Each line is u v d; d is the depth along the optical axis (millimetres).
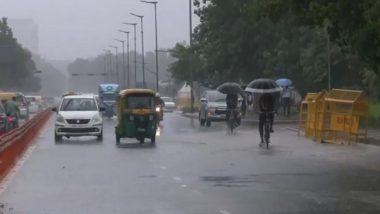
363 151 25016
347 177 17734
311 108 32875
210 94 50125
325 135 30016
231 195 14891
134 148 28281
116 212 13031
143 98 31469
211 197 14648
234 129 39719
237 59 67625
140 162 22359
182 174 18875
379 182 16750
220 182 17078
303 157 23141
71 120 33469
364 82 50031
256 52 66438
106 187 16484
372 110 43594
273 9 22562
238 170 19594
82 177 18531
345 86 56500
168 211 13031
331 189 15586
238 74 69625
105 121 59156
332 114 29375
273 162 21641
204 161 22344
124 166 21203
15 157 23250
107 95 70375
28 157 24594
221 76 72688
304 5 21719
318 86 61312
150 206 13648
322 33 48312
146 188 16234
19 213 13039
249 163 21453
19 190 16141
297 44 63250
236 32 66812
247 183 16812
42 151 27266
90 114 33875
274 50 64688
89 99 35812
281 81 55094
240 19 66500
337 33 21672
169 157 24000
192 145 29375
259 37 65938
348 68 55469
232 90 39250
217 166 20750
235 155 24250
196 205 13648
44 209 13477
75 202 14289
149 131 31203
